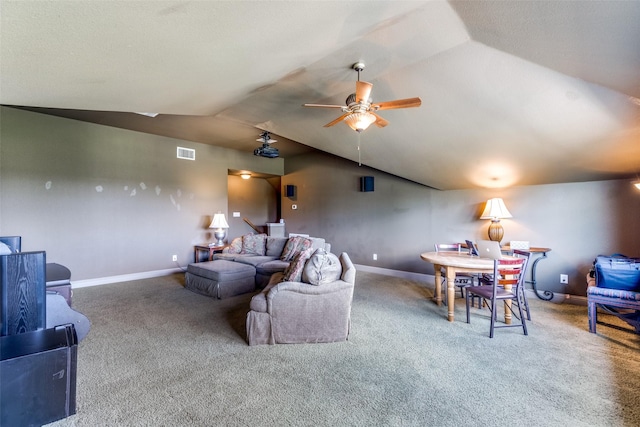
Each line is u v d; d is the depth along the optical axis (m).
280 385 2.01
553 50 2.15
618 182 3.63
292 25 1.70
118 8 1.10
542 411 1.74
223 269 4.12
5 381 1.47
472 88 2.81
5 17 1.01
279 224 7.29
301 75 2.82
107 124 4.77
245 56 2.02
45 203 4.27
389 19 2.00
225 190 6.55
